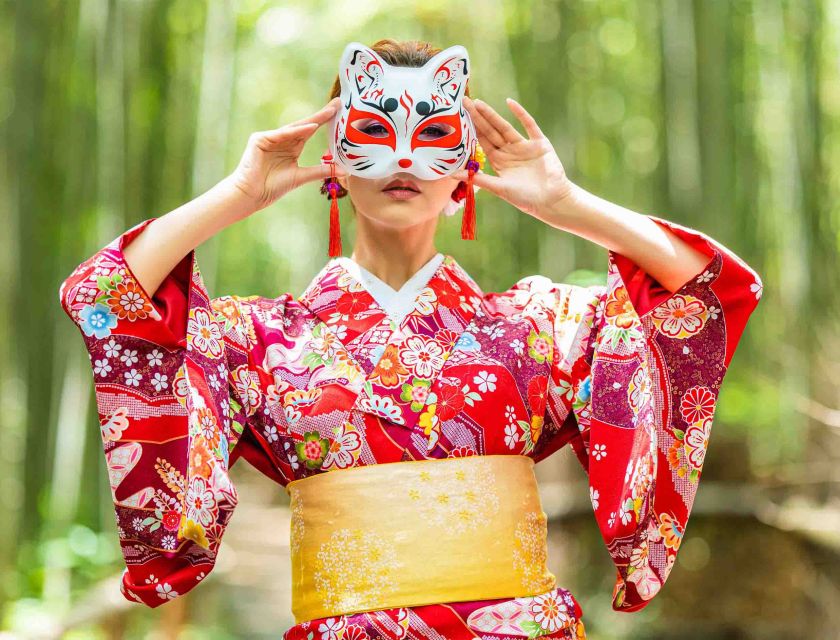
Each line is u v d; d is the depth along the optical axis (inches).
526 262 303.0
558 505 223.3
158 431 77.7
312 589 73.0
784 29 252.1
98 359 76.9
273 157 77.4
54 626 166.6
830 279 239.6
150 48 209.6
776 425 243.1
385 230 79.4
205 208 76.3
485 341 77.9
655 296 79.4
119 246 76.3
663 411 79.9
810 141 245.4
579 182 290.5
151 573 78.5
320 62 377.4
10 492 187.8
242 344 78.5
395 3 323.0
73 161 198.1
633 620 206.7
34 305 184.5
